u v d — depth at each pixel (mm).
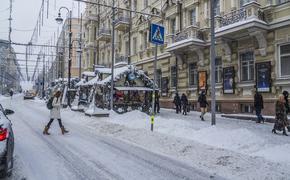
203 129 10945
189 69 24844
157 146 8922
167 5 27906
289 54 16453
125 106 21094
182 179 5773
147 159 7371
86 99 25984
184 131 11320
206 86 22266
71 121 16875
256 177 5770
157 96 22484
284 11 16594
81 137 10797
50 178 5742
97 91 23141
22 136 10812
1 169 5168
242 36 18891
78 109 22844
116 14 39000
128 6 36500
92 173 6113
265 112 17344
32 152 8047
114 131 12109
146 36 32625
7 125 5582
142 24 32812
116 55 40312
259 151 8117
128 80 21438
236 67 19750
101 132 12281
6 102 42844
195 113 21969
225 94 20656
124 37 37844
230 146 8750
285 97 13477
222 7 21062
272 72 17125
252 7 17031
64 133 11727
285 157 7250
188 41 22234
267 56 17500
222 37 19297
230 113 20078
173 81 27125
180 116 19953
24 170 6234
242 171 6176
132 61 35125
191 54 24359
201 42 22328
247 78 19172
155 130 12227
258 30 17203
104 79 22500
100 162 7027
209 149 8023
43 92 61906
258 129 12953
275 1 17219
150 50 31000
